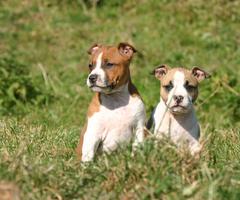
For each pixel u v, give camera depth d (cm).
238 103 1809
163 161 1009
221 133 1355
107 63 1180
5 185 924
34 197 945
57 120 1644
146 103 1766
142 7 2548
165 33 2386
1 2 2627
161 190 956
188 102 1188
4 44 2345
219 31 2375
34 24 2488
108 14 2533
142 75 2048
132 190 974
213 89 1848
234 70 2064
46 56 2266
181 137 1220
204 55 2241
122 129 1191
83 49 2295
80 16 2523
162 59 2169
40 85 1947
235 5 2498
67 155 1210
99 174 1018
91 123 1195
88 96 1884
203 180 984
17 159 1013
